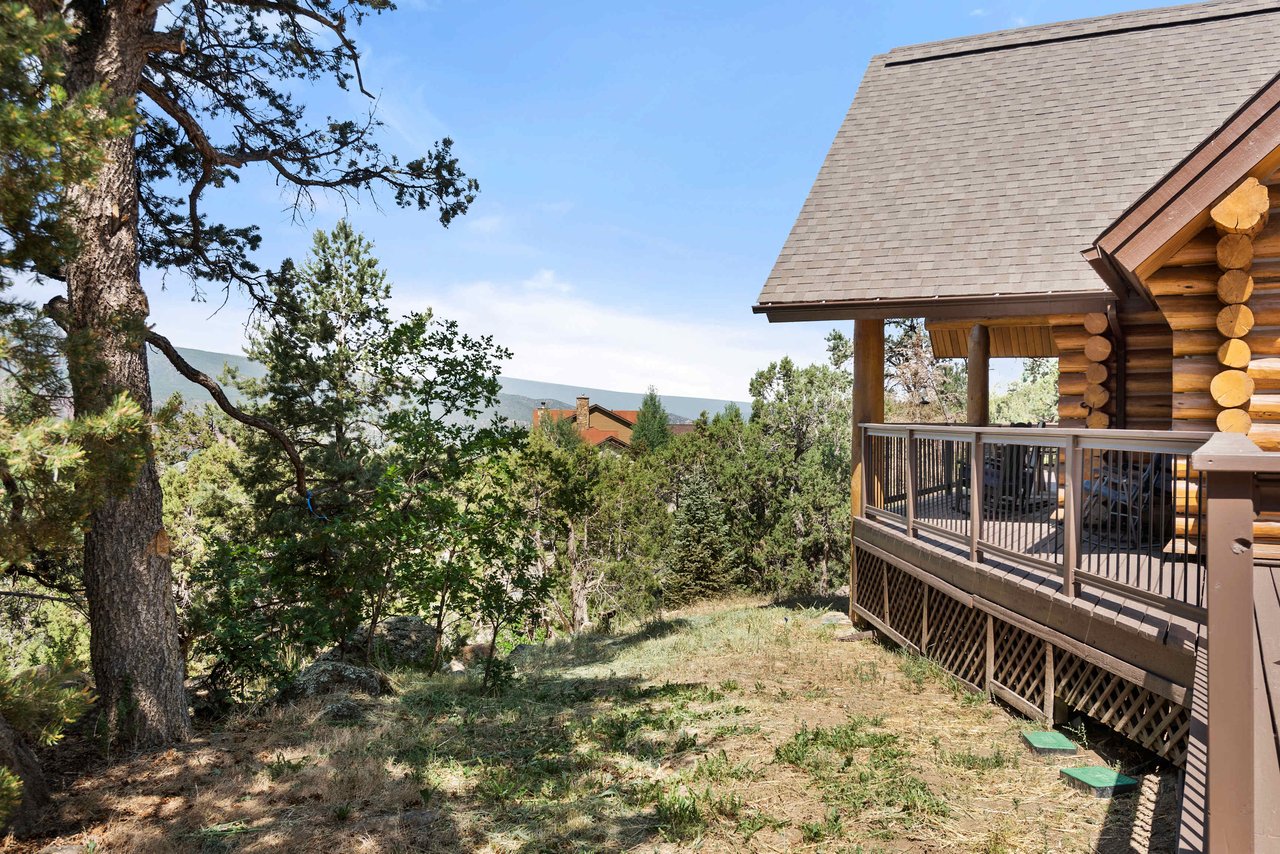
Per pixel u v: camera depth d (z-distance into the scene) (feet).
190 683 33.81
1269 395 24.27
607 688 31.78
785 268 38.50
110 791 20.30
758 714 25.00
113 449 17.67
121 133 18.39
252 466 67.21
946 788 17.89
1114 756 19.21
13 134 16.15
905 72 51.93
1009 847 14.87
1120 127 40.75
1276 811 9.64
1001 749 20.35
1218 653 9.12
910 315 35.53
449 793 19.85
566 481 46.11
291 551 38.47
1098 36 48.34
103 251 24.08
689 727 24.23
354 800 19.47
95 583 23.91
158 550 24.71
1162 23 46.85
